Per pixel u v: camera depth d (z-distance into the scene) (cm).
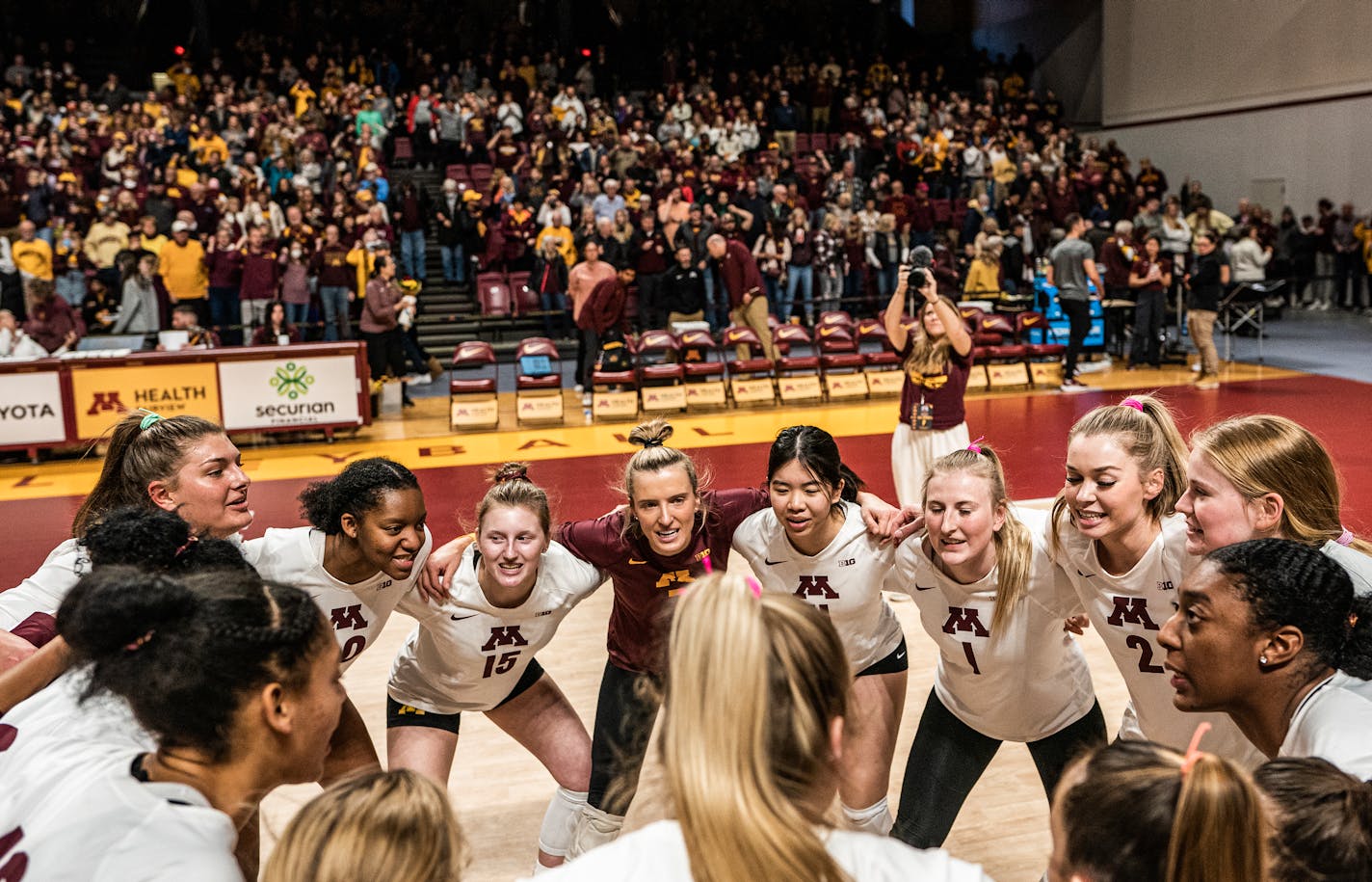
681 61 2478
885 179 1895
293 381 1130
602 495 909
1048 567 312
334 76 2169
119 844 153
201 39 2339
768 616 143
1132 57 2514
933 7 2972
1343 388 1267
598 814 347
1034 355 1351
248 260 1461
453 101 2091
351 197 1689
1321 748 185
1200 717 298
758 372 1323
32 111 1912
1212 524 262
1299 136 2084
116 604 164
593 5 2636
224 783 168
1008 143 2181
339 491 301
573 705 509
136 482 291
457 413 1202
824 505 328
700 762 133
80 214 1627
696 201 1762
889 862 142
